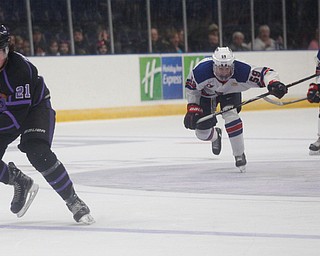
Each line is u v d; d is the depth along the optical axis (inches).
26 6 1274.6
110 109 1337.4
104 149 849.5
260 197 499.5
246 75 600.7
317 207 456.8
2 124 397.7
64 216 446.6
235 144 621.0
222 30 1453.0
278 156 739.4
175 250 347.6
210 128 654.5
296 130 1035.9
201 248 350.0
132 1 1365.7
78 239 378.3
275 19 1499.8
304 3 1531.7
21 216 436.1
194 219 425.1
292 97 1520.7
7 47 384.8
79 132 1091.3
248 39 1477.6
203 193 522.3
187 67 1419.8
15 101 394.3
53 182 412.2
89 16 1328.7
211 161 714.8
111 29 1348.4
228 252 340.2
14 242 374.9
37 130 405.1
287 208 454.6
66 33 1310.3
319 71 707.4
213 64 602.5
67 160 748.6
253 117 1300.4
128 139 967.0
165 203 483.5
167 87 1395.2
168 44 1403.8
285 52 1510.8
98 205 482.0
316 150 741.3
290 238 367.6
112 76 1339.8
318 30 1551.4
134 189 548.1
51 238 382.6
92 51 1333.7
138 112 1360.7
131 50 1369.3
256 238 369.4
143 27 1379.2
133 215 443.2
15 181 430.6
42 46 1290.6
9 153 839.7
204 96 640.4
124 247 356.8
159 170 653.3
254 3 1476.4
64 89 1296.8
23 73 391.5
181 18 1413.6
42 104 410.6
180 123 1212.5
